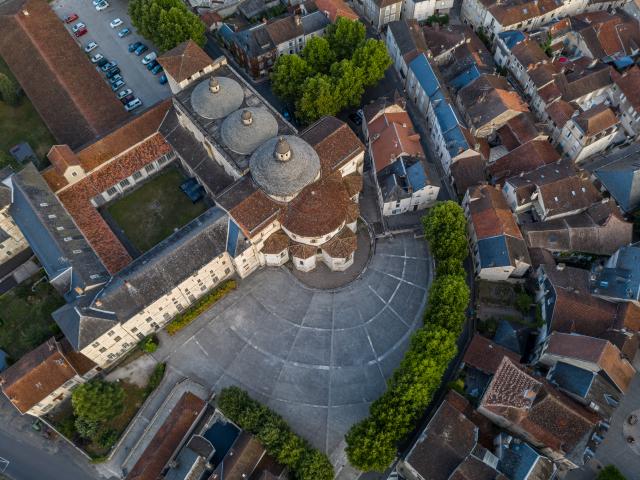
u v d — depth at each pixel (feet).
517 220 339.77
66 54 394.32
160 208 359.05
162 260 291.58
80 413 266.36
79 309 276.82
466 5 451.94
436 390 289.53
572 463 250.37
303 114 380.58
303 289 328.49
